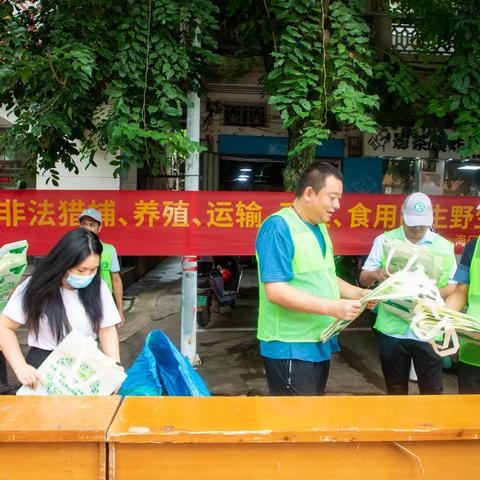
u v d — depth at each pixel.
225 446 1.37
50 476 1.36
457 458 1.43
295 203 2.38
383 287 1.90
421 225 2.96
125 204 4.93
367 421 1.43
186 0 3.92
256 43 5.55
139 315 7.17
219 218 4.98
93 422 1.40
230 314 7.27
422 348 2.95
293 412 1.50
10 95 4.21
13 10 3.94
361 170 9.10
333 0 4.28
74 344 1.96
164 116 3.94
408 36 6.50
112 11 4.02
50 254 2.20
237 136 9.02
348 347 5.69
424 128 5.41
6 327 2.19
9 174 7.99
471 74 4.04
